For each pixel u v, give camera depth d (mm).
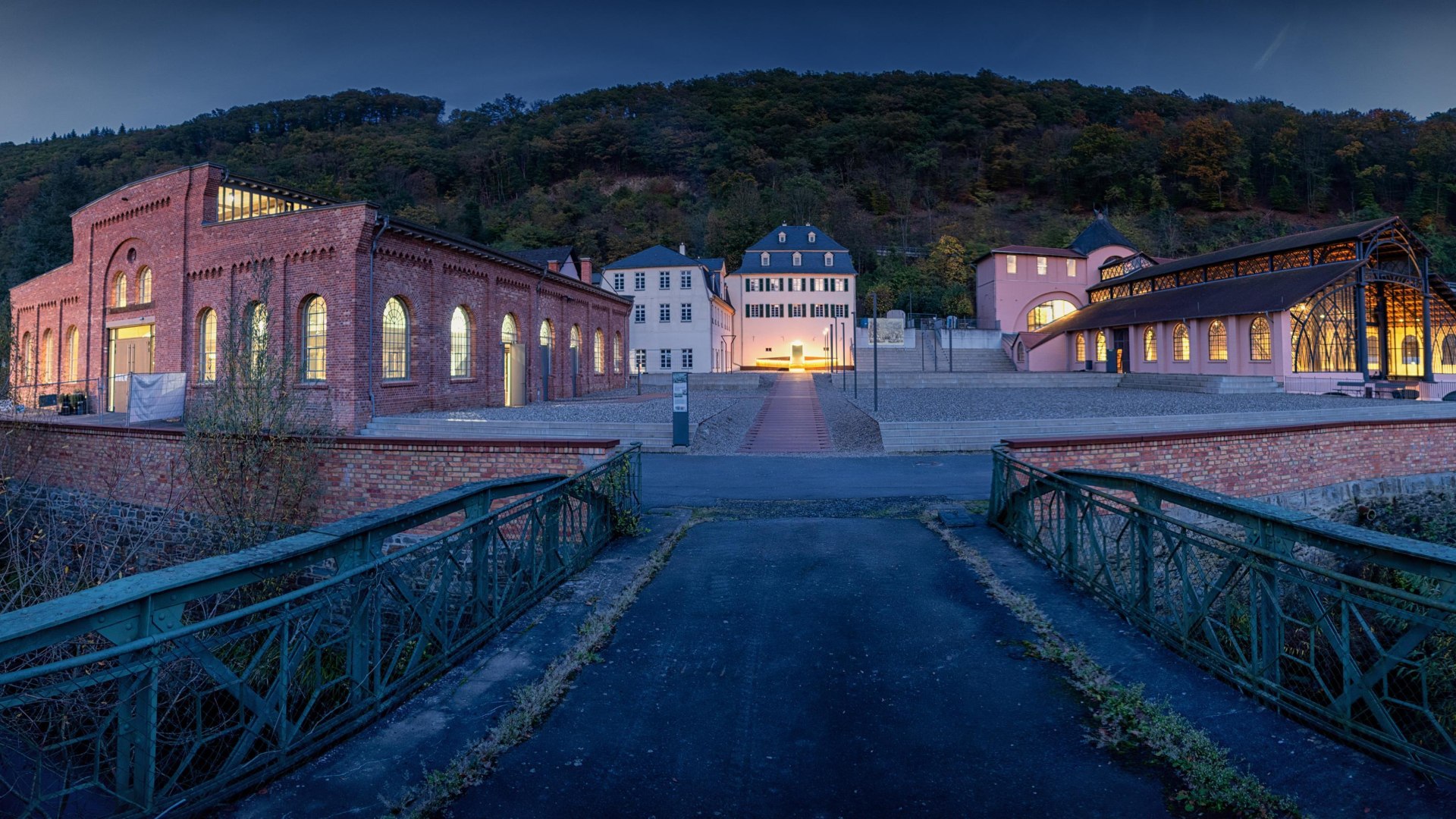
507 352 27500
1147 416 19922
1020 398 30391
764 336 61062
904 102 121000
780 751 3693
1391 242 34469
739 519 9906
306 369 20938
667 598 6312
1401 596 3215
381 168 95375
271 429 12578
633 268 53781
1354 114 113312
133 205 25016
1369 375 36375
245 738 3369
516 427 19578
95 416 24797
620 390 39844
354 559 4512
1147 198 92500
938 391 37062
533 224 78188
